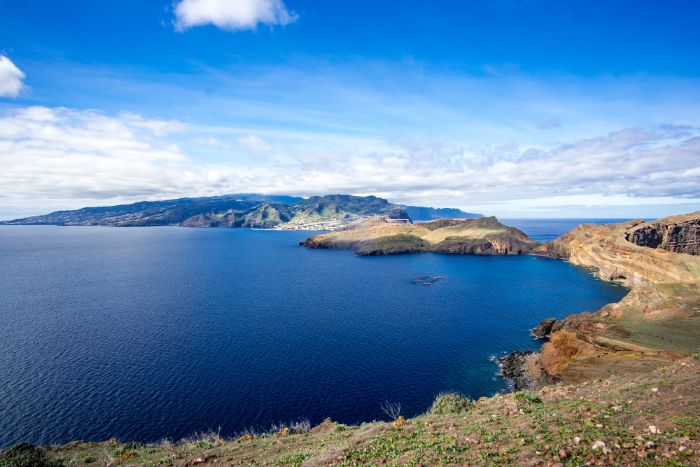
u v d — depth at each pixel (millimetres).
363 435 21500
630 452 12492
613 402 18328
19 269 185000
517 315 98312
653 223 170750
